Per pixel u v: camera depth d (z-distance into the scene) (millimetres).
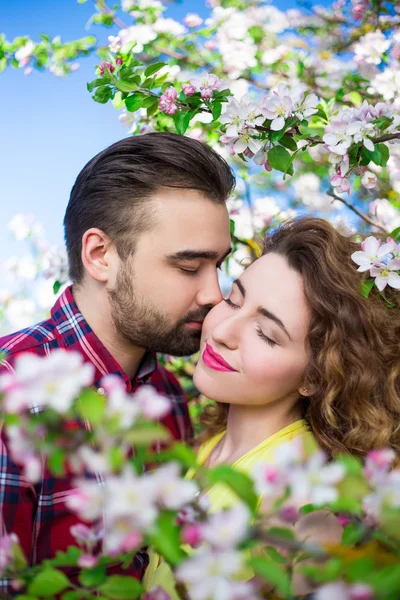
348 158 1892
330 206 3537
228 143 1938
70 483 1567
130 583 950
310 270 1671
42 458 1557
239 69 2912
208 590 761
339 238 1784
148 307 1803
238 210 2969
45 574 943
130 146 1832
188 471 1527
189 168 1783
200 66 3082
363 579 791
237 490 846
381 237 2043
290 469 853
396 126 1837
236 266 2891
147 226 1763
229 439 1792
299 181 3637
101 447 853
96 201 1836
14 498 1509
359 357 1714
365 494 861
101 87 2119
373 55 2807
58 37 2951
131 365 1960
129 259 1794
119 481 790
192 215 1766
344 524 1064
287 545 865
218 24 3107
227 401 1676
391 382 1771
